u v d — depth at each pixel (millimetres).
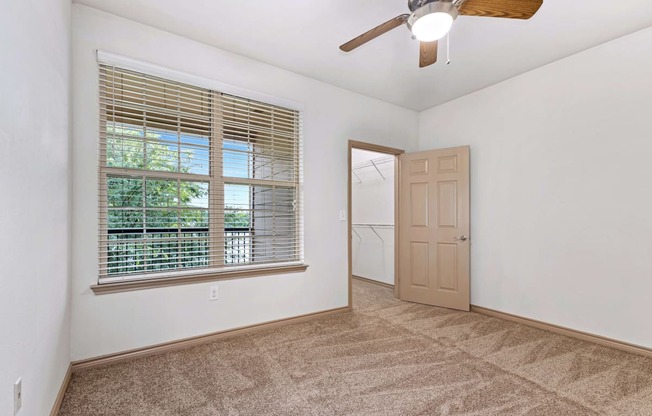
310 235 3254
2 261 1003
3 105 1009
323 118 3361
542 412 1724
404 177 4047
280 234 3115
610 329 2562
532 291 3068
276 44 2643
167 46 2451
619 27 2381
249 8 2174
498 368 2215
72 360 2078
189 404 1780
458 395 1884
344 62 2945
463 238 3596
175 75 2457
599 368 2213
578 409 1752
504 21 2297
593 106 2662
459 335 2830
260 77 2930
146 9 2184
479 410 1740
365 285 4871
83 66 2131
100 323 2178
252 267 2857
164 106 2496
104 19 2203
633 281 2445
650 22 2316
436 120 4055
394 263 4371
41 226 1396
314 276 3271
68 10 1942
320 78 3279
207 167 2701
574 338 2746
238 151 2826
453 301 3641
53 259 1604
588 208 2691
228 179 2791
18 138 1132
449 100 3871
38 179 1356
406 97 3773
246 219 2924
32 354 1274
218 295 2674
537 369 2203
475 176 3600
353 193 5512
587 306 2693
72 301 2080
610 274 2562
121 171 2297
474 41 2568
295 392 1906
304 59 2895
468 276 3568
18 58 1131
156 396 1850
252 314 2859
